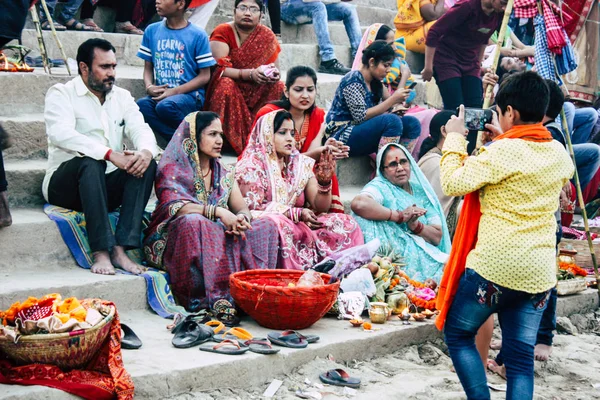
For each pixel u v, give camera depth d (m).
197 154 4.73
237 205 4.89
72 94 4.91
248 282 4.50
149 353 3.88
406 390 4.01
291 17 8.40
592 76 7.95
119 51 7.16
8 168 5.03
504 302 3.53
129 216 4.66
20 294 4.09
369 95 6.30
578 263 6.38
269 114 5.18
